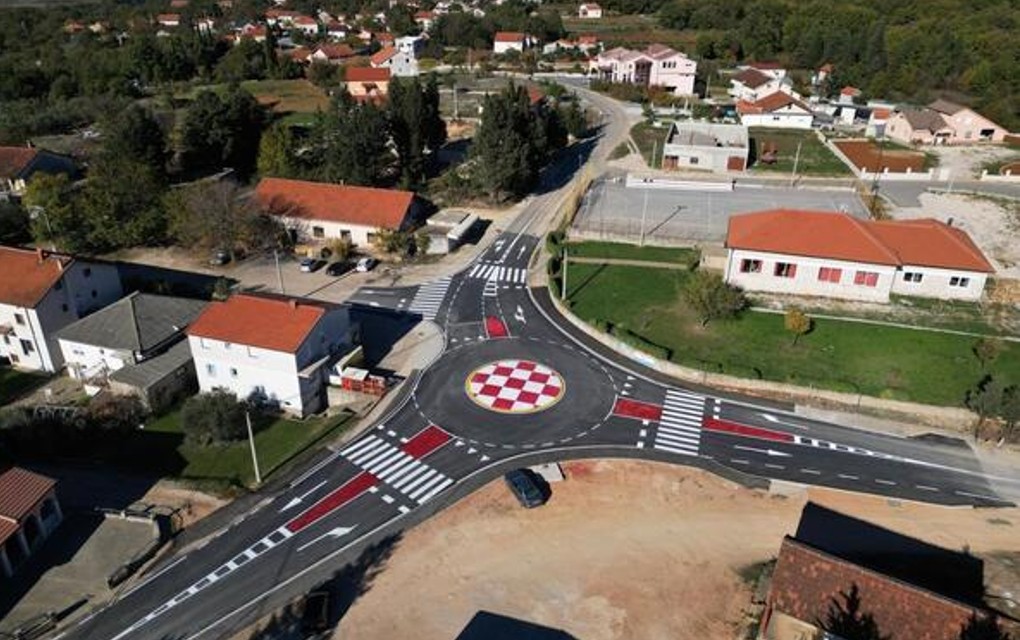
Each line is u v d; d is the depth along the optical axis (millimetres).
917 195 95875
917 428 51000
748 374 55000
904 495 45000
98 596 38125
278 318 53906
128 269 77062
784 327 62375
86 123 132250
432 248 80125
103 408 50594
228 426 48844
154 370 54469
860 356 58438
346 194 84375
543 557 40406
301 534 42062
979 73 146750
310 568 39750
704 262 74188
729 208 90938
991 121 124250
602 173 105750
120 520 43031
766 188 98438
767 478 46281
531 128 98188
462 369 58125
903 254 66438
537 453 48594
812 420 51844
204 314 54750
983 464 47625
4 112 130375
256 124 109562
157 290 70500
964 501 44562
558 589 38406
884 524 42688
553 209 92375
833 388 53562
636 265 75312
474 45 197625
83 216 80750
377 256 79875
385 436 50344
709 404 53625
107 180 84750
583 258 77125
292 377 51938
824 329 62031
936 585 38562
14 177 96438
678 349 59812
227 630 36156
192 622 36625
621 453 48531
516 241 83250
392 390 55438
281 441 50188
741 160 105375
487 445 49344
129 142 94875
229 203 79875
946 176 102250
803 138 124312
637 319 64750
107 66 158625
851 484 45844
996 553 40688
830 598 33844
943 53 153750
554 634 35875
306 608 36375
